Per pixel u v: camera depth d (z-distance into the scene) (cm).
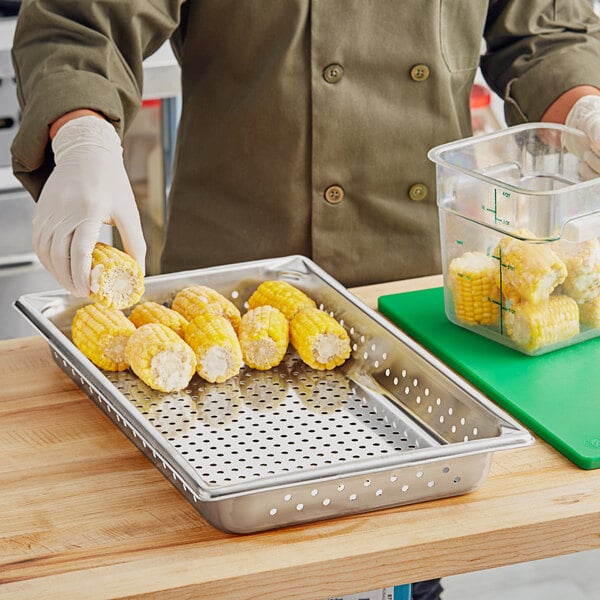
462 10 179
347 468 111
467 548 115
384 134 179
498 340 154
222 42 175
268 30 172
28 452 128
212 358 139
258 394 139
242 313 161
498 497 121
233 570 109
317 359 144
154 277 155
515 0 189
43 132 150
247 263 160
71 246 137
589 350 152
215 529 115
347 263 186
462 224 152
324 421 133
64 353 135
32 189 162
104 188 142
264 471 121
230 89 179
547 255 145
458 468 118
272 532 114
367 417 134
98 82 152
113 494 121
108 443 130
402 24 175
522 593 236
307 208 181
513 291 148
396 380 140
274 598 110
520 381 144
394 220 185
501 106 313
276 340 144
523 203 142
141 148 294
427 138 182
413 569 114
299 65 173
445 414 131
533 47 191
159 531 115
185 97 185
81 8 158
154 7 164
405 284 177
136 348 136
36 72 154
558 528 118
